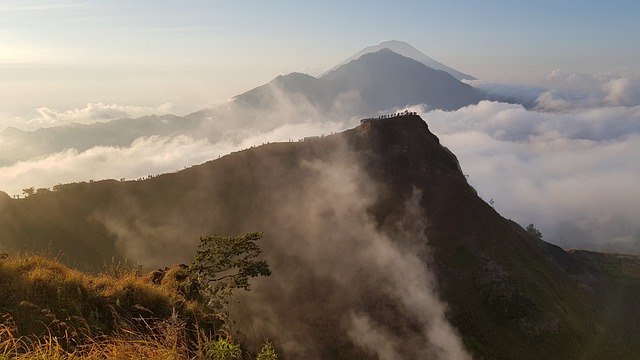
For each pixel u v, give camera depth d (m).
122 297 9.58
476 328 88.81
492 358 82.19
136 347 5.96
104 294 9.42
